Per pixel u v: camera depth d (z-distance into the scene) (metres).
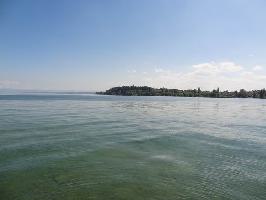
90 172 23.36
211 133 45.84
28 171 23.11
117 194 19.00
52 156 27.81
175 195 19.05
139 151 31.20
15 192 18.94
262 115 88.94
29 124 49.88
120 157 28.38
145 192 19.44
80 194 18.88
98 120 60.88
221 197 18.88
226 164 26.66
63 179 21.55
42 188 19.72
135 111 94.75
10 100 158.75
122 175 22.83
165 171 24.14
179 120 66.69
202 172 24.05
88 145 33.34
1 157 26.75
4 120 55.41
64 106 114.88
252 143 37.31
